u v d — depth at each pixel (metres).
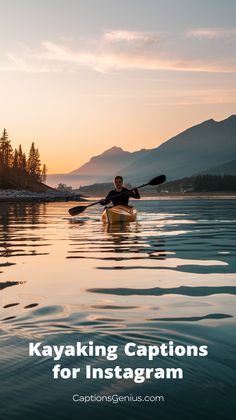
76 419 2.34
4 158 128.25
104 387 2.66
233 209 30.53
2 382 2.73
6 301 4.74
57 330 3.68
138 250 9.17
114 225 16.27
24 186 133.38
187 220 18.62
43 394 2.58
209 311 4.34
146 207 34.84
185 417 2.35
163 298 4.90
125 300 4.80
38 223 18.20
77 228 15.16
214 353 3.16
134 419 2.34
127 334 3.59
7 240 11.47
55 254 8.64
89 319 4.02
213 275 6.33
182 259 7.87
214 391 2.60
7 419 2.33
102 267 7.05
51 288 5.45
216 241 10.79
